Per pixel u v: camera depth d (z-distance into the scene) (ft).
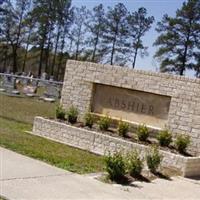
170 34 202.90
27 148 33.32
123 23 237.66
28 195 21.70
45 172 26.78
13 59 249.96
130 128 39.81
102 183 26.14
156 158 30.96
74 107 44.55
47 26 236.22
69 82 45.24
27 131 43.39
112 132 40.16
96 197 23.06
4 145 33.17
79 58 247.70
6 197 20.83
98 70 43.04
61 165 29.40
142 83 39.58
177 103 37.37
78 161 31.78
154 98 39.01
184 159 32.58
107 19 238.89
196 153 35.86
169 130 37.58
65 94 45.44
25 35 243.60
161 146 36.37
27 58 259.60
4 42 246.68
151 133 38.42
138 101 40.04
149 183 28.07
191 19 200.23
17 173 25.63
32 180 24.59
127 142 35.94
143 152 34.63
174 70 202.80
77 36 246.68
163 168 32.96
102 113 42.52
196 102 36.35
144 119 39.45
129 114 40.55
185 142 35.63
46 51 241.76
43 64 260.21
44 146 36.14
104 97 42.63
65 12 237.45
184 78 37.14
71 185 24.72
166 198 25.09
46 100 89.61
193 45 200.85
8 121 49.29
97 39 242.37
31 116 57.47
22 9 241.35
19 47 250.78
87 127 41.16
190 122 36.50
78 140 39.14
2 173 25.18
